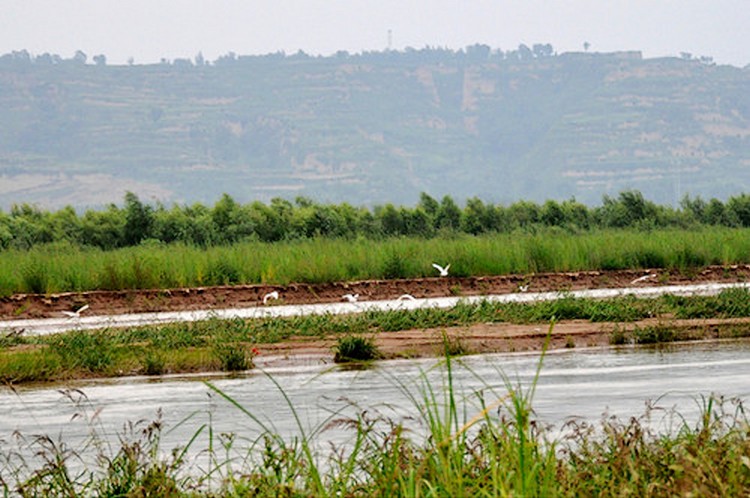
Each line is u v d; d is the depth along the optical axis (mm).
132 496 26172
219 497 26484
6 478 33344
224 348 62406
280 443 28125
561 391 49625
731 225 193000
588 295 98000
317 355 64812
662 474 25938
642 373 55781
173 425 42844
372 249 119000
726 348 66938
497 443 26391
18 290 97250
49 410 47406
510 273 113812
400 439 25719
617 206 187875
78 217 161750
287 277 104688
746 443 27031
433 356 64375
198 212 167625
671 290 104500
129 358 61531
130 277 100125
